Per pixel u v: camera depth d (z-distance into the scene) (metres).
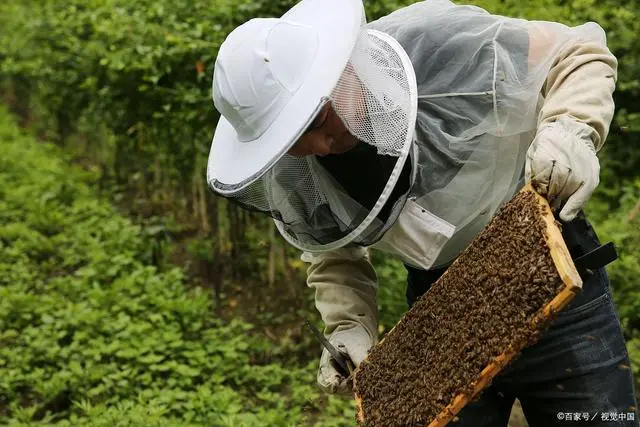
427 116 3.09
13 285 7.68
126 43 7.66
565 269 2.49
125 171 10.13
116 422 5.47
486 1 6.57
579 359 3.17
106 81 8.38
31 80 12.20
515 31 3.16
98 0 9.01
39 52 10.90
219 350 6.41
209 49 6.76
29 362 6.35
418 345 2.97
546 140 2.77
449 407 2.76
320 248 3.26
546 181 2.71
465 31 3.15
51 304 7.14
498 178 3.14
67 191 9.92
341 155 2.97
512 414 4.99
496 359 2.65
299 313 7.04
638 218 6.31
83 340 6.56
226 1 6.80
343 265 3.64
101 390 5.90
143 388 6.05
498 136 3.09
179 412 5.75
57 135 12.32
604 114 2.93
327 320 3.60
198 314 6.94
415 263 3.25
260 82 2.90
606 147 7.45
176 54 6.98
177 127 7.47
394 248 3.22
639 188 7.05
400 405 2.96
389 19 3.39
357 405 3.17
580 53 3.07
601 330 3.19
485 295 2.74
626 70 7.07
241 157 3.02
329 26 2.96
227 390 5.90
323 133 2.91
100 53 8.11
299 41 2.94
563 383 3.21
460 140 3.07
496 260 2.73
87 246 8.38
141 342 6.41
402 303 6.00
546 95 3.09
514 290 2.62
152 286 7.27
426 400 2.85
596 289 3.19
